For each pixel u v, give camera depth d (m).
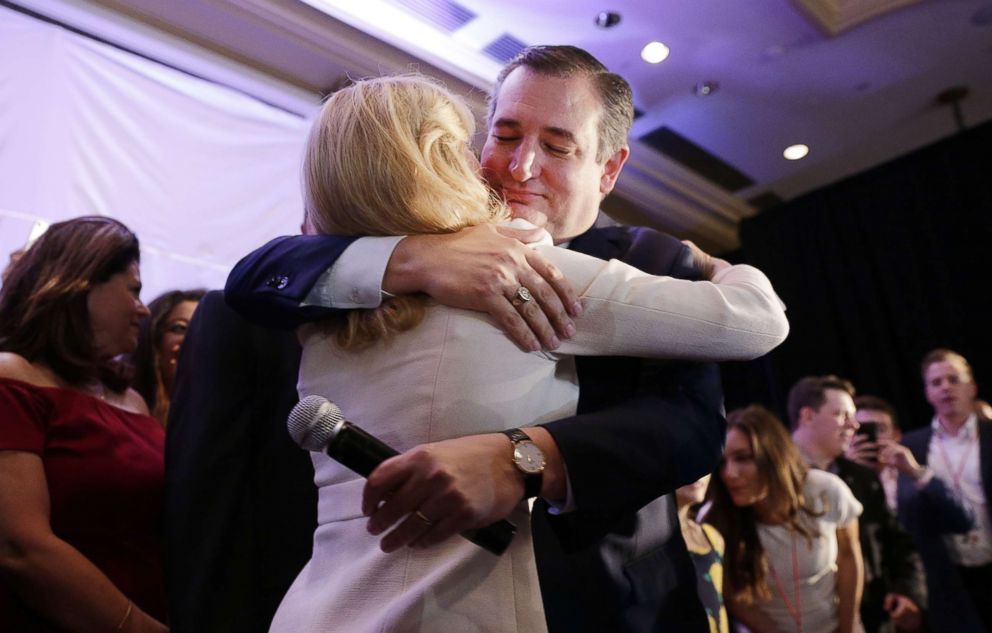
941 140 5.15
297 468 1.21
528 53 1.28
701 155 5.00
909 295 5.27
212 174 3.20
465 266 0.79
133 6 2.97
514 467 0.73
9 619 1.18
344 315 0.85
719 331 0.84
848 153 5.23
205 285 3.07
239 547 1.15
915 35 3.99
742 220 5.79
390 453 0.71
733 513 2.59
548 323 0.80
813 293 5.52
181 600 1.08
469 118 0.98
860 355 5.34
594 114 1.22
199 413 1.19
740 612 2.55
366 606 0.74
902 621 2.90
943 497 3.39
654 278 0.87
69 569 1.16
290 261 0.87
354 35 3.39
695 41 3.88
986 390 4.95
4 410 1.25
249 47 3.28
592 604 0.80
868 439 3.54
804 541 2.53
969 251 5.05
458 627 0.70
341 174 0.86
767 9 3.67
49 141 2.73
